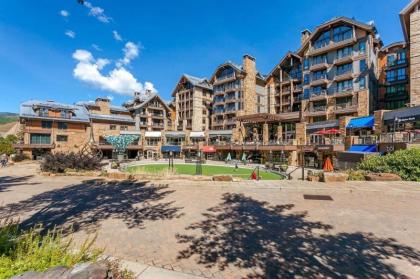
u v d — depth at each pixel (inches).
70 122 2078.0
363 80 1539.1
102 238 235.5
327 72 1737.2
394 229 242.7
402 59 1659.7
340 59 1646.2
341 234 233.3
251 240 225.9
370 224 256.7
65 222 284.0
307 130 1640.0
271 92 2315.5
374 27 1546.5
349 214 288.7
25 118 1868.8
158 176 552.1
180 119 2940.5
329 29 1720.0
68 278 105.3
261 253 200.7
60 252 146.1
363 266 177.6
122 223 277.4
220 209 322.0
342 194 383.6
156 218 292.5
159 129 2989.7
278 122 2058.3
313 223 263.4
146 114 2871.6
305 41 1855.3
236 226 261.6
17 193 444.8
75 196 412.5
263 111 2539.4
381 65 1768.0
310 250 203.3
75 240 231.1
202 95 2819.9
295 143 1571.1
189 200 369.7
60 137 2028.8
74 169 713.6
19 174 719.1
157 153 2379.4
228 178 497.7
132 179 546.6
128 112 2938.0
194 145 2217.0
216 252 203.9
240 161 1777.8
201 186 462.9
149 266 176.7
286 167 1211.2
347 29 1627.7
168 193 416.8
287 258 191.6
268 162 1545.3
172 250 208.5
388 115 1009.5
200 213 308.2
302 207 320.8
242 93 2375.7
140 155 2354.8
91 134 2110.0
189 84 2847.0
